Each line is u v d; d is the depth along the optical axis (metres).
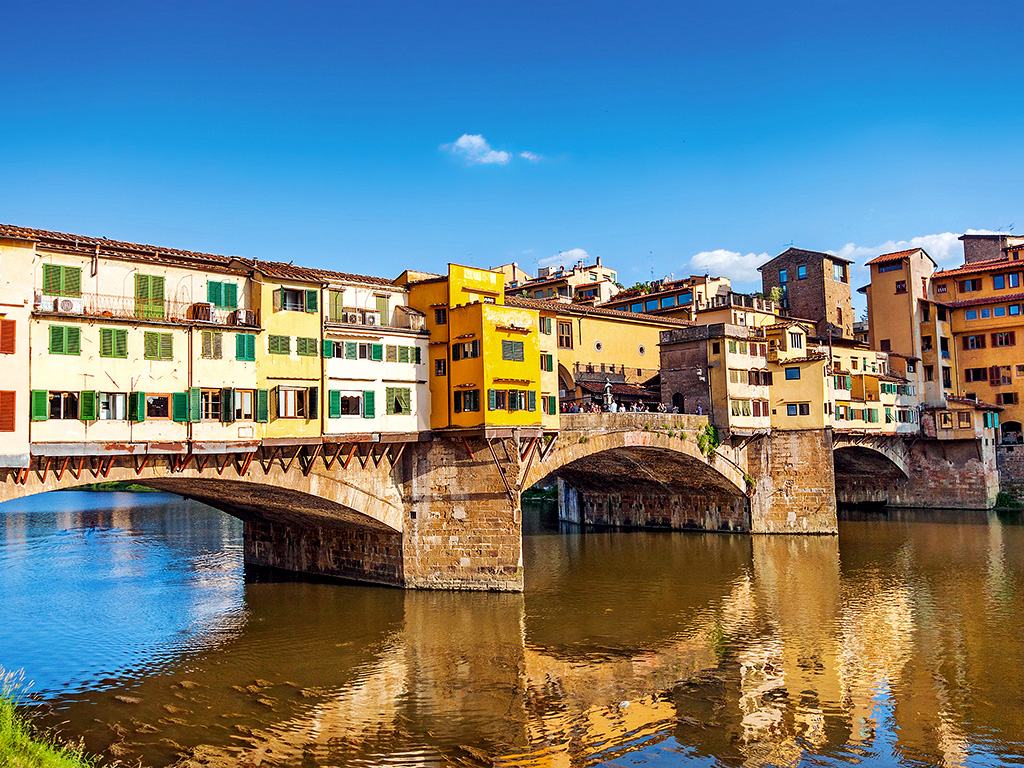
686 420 60.16
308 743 25.53
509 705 28.92
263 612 41.34
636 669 32.84
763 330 68.25
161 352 35.41
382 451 44.34
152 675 31.89
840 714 28.05
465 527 44.78
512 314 44.69
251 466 38.41
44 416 32.00
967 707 28.48
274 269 40.31
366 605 42.38
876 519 76.50
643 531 72.19
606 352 70.81
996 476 80.50
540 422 45.31
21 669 32.44
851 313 101.12
